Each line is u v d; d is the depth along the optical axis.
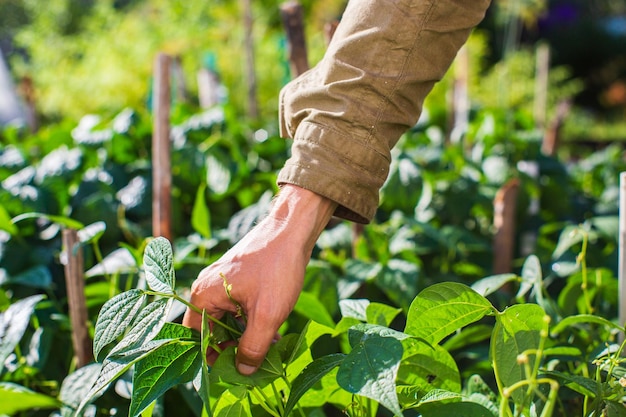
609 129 9.91
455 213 1.99
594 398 0.94
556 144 3.03
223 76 4.21
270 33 5.25
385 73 0.92
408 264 1.50
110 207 1.76
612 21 12.96
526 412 0.83
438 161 2.21
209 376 0.81
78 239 1.21
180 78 2.80
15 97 3.96
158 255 0.86
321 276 1.44
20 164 2.04
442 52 0.95
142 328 0.81
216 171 1.88
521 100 5.72
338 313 1.44
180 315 1.28
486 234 2.04
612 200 2.17
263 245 0.85
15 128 2.48
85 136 2.04
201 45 4.33
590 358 1.07
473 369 1.24
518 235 2.05
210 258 1.54
